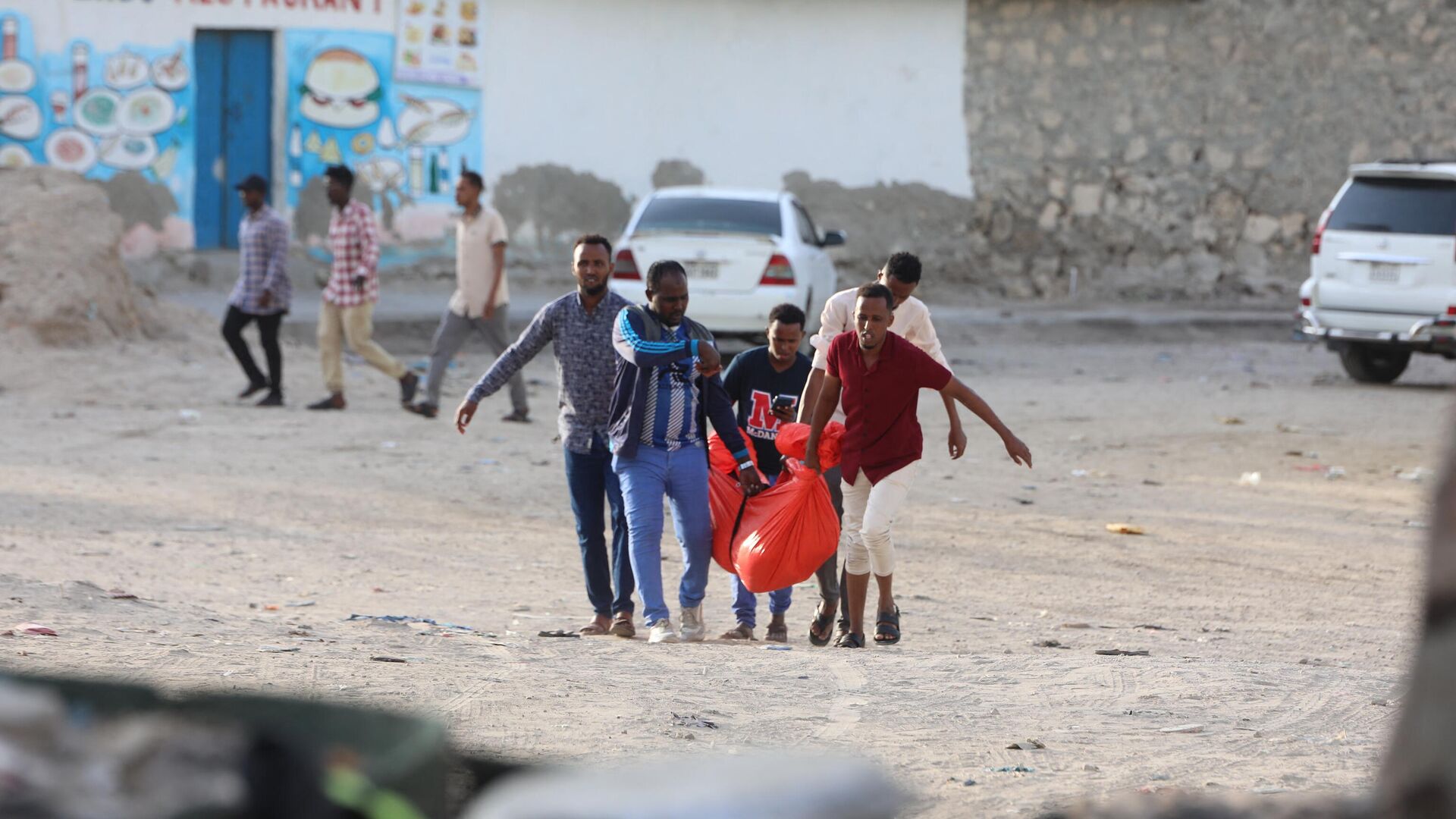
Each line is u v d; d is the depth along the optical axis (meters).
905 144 92.06
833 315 24.91
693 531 23.95
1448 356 62.50
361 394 53.28
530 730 15.89
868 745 15.82
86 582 24.12
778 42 89.00
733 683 19.31
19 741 5.64
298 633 21.31
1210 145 96.38
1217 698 18.53
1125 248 95.50
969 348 74.50
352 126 78.69
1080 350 75.88
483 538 32.66
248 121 77.00
